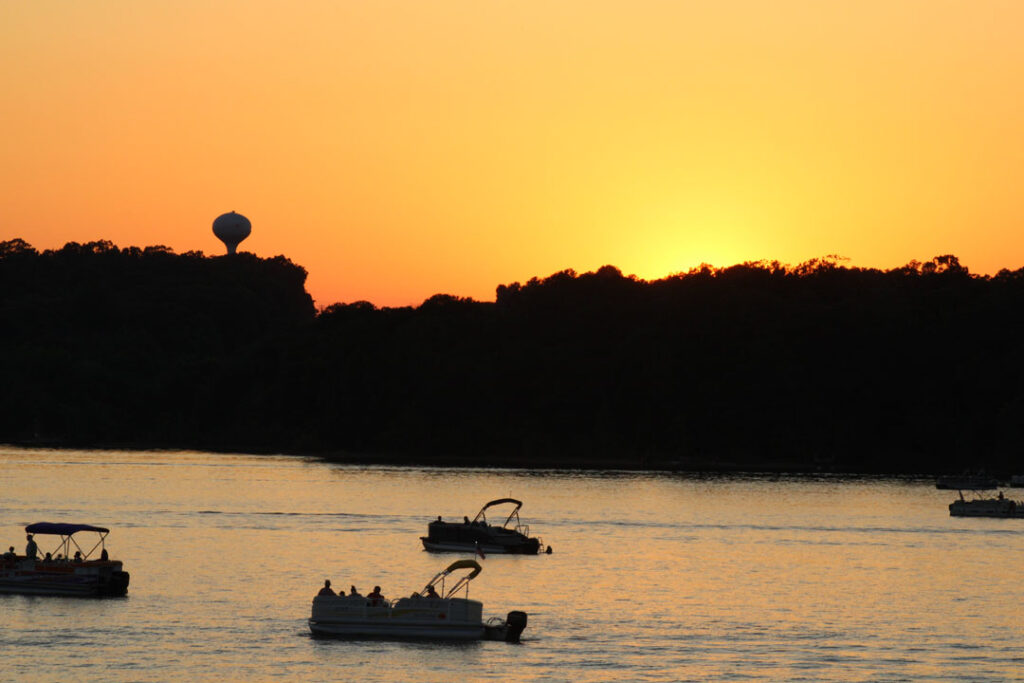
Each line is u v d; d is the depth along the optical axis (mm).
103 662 129875
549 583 187625
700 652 141500
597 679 128625
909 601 176375
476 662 133875
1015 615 166500
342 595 145750
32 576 162375
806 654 141500
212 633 143250
